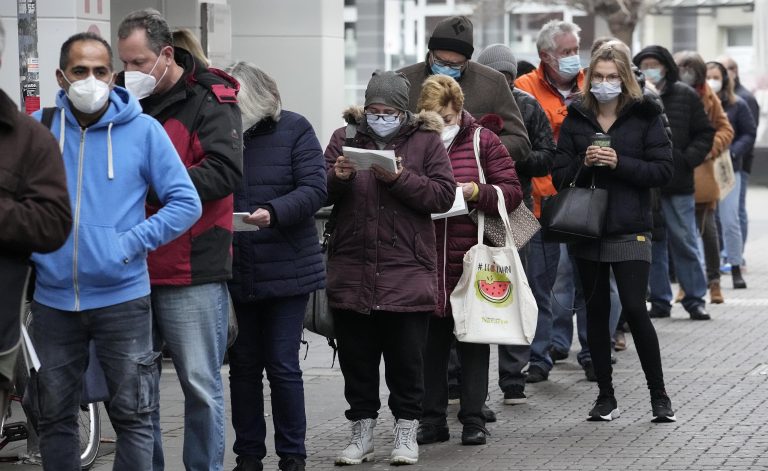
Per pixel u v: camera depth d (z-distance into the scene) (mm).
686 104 31234
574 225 20281
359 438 18797
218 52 33969
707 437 20016
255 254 17047
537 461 18625
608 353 21375
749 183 76438
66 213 12312
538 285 24641
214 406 15320
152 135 14000
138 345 14016
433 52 21344
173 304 15070
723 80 38688
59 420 14305
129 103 13969
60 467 14367
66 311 13805
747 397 23047
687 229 32312
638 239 20672
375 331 18734
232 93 15555
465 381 19844
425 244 18250
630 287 20688
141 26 14945
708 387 24016
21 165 12180
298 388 17469
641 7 61688
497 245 19578
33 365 12727
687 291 32750
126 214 13805
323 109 37844
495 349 28953
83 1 26547
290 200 16844
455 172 19500
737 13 80250
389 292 17969
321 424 21609
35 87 22469
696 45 81375
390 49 57469
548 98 25109
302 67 37844
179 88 15258
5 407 12430
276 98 17234
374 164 17328
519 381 22891
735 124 38719
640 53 31250
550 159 22328
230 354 17688
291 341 17438
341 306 18172
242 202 17203
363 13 71125
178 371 15273
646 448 19328
